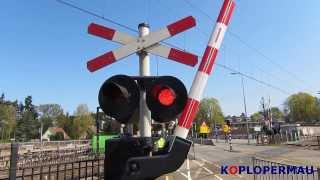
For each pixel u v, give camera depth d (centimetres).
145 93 306
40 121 13475
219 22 347
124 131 325
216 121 12406
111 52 336
